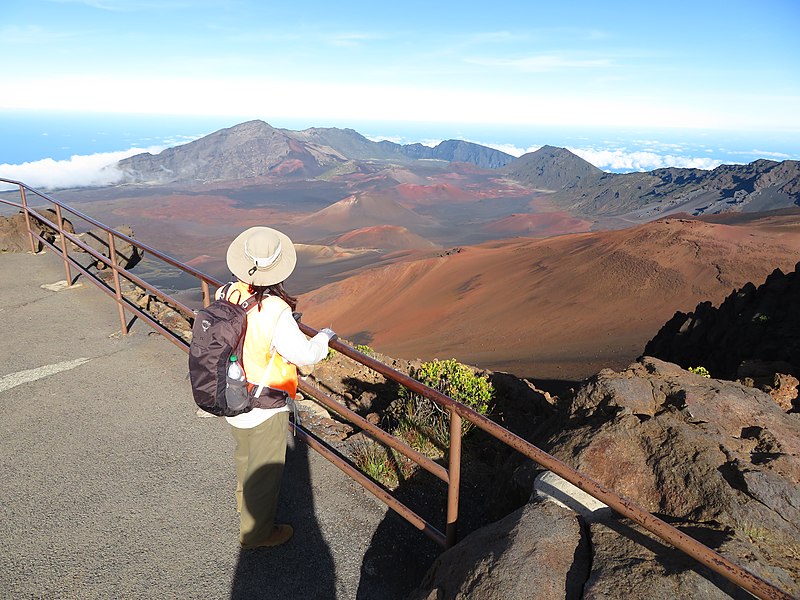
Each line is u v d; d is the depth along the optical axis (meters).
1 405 5.53
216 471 4.48
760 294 26.33
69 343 7.16
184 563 3.51
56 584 3.32
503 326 84.19
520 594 2.33
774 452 3.39
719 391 4.15
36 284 9.55
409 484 4.47
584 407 4.29
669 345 31.81
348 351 3.36
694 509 2.96
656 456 3.36
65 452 4.72
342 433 5.23
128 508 4.02
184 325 8.05
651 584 2.27
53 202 8.75
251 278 2.76
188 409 5.50
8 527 3.80
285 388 3.02
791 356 18.05
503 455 5.38
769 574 2.40
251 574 3.44
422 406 5.57
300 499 4.16
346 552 3.66
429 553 3.73
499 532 2.81
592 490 2.30
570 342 69.62
